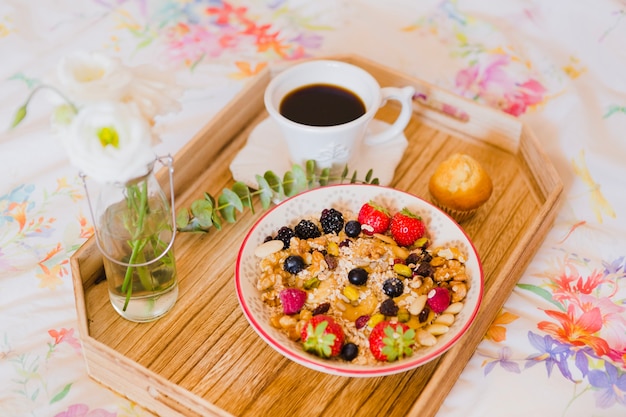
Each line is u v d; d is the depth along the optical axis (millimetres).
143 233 627
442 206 749
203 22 1002
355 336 644
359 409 636
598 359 683
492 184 770
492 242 743
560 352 688
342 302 664
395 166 787
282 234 696
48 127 874
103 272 711
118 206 615
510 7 1001
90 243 693
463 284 664
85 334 653
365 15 1017
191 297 698
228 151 808
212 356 663
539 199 773
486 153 812
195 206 714
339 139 727
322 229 713
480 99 913
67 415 662
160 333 676
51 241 782
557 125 880
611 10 962
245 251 680
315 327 623
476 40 979
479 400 663
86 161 535
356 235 702
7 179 833
